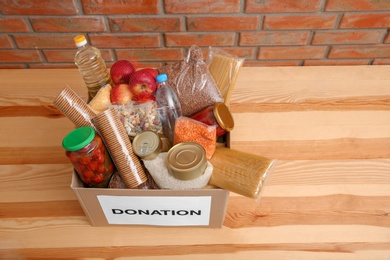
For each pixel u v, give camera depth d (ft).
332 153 3.23
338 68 4.02
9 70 3.93
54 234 2.75
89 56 2.95
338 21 3.66
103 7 3.44
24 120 3.45
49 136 3.32
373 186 3.01
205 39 3.84
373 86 3.81
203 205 2.40
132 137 2.61
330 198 2.94
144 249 2.68
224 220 2.82
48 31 3.68
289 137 3.34
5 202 2.89
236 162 2.38
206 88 2.78
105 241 2.72
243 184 2.28
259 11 3.52
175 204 2.38
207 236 2.75
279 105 3.61
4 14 3.46
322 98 3.68
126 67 2.88
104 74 3.06
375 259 2.63
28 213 2.84
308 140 3.32
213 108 2.57
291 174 3.08
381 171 3.11
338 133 3.38
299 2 3.43
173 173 2.20
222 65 2.93
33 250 2.67
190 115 2.85
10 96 3.66
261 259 2.63
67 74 3.89
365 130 3.41
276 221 2.82
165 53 4.01
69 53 3.98
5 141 3.28
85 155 2.19
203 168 2.23
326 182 3.03
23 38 3.75
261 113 3.53
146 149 2.32
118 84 2.86
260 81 3.85
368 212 2.87
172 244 2.71
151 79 2.70
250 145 3.28
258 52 4.03
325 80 3.87
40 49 3.91
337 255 2.64
